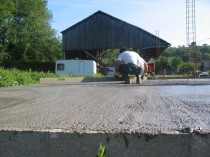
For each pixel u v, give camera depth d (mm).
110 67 43219
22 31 48594
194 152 2119
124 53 11125
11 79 13734
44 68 46125
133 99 4785
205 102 4219
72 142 2217
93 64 36281
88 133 2203
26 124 2664
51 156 2246
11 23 46375
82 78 17312
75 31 43250
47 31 51938
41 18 51125
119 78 15984
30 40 50594
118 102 4395
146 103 4207
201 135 2109
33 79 17516
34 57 52312
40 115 3230
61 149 2229
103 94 5895
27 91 7016
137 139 2160
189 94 5555
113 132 2189
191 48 36656
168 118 2916
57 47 54094
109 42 42594
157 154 2146
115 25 42438
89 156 2199
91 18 42906
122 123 2674
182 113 3232
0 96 5590
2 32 46531
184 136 2127
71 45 43281
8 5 44344
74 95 5727
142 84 10203
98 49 42688
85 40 43031
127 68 10922
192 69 36562
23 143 2271
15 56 50875
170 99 4676
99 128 2395
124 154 2168
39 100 4824
